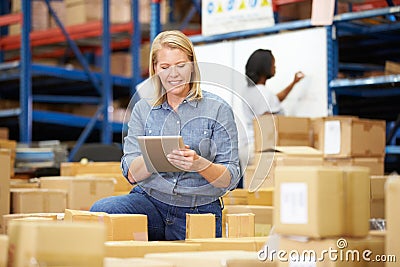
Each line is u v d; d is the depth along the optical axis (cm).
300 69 520
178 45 313
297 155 440
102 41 752
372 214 372
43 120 752
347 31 525
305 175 204
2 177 412
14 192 429
